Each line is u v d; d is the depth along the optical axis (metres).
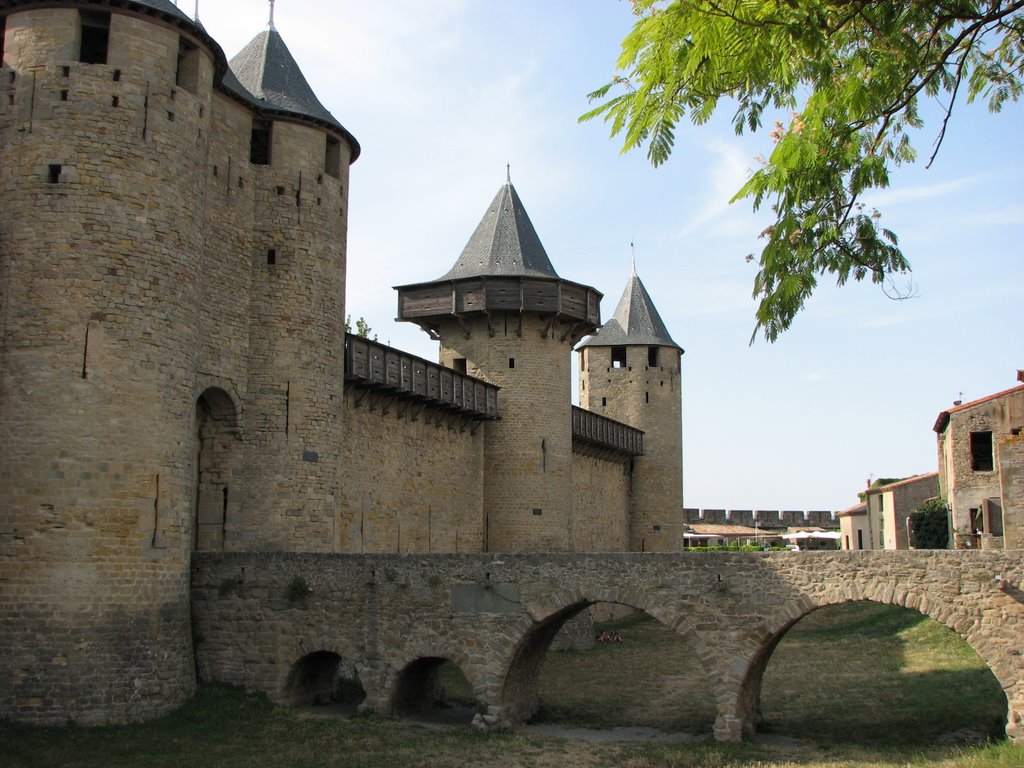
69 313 21.28
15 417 20.97
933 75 8.43
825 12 7.77
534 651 25.11
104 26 22.89
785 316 8.66
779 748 21.52
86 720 20.23
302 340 27.86
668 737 22.89
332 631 24.23
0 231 21.73
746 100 8.59
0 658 20.22
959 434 40.12
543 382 41.19
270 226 28.00
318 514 27.59
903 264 8.73
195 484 26.61
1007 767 17.89
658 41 7.87
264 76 29.06
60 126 21.86
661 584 22.50
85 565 20.72
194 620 24.86
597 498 50.81
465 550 38.81
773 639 22.38
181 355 22.91
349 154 30.50
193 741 20.31
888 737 22.48
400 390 33.28
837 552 21.52
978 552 20.50
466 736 22.23
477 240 43.16
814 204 8.77
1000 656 20.16
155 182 22.56
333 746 20.78
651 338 56.75
